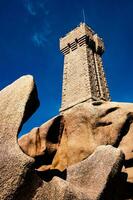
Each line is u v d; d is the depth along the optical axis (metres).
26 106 5.51
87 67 41.09
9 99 5.70
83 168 7.05
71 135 10.91
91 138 10.37
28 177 4.88
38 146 10.96
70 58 45.75
